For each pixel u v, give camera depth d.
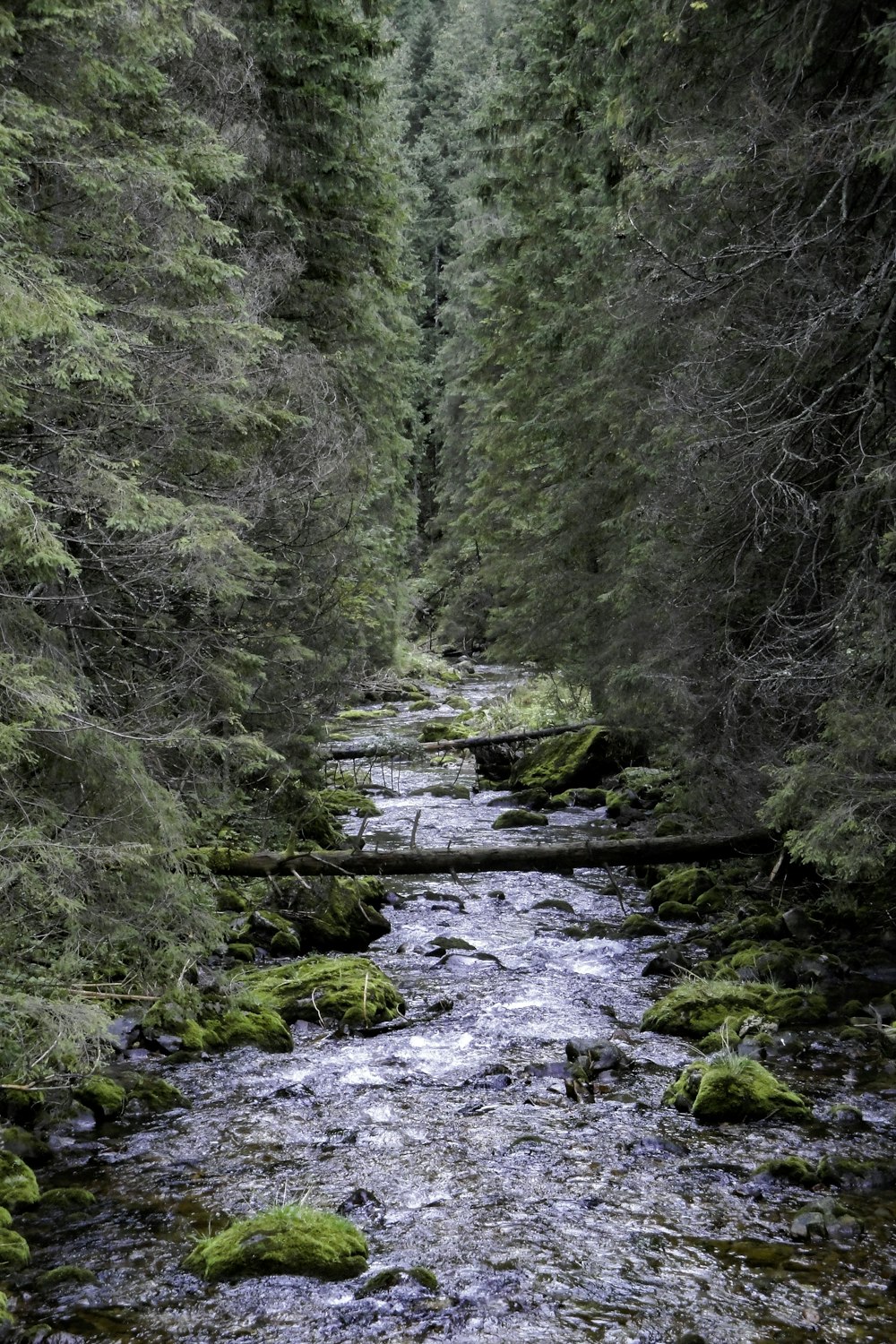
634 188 10.40
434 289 49.84
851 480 8.44
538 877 12.34
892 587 7.73
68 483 6.14
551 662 18.62
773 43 9.41
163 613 7.95
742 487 9.14
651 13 10.12
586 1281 4.59
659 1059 7.16
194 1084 6.69
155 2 6.75
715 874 11.42
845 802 7.23
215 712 8.60
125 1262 4.73
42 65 6.18
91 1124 6.09
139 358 7.05
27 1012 5.20
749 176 8.98
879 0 8.70
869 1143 5.86
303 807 11.80
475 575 30.95
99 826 5.88
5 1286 4.53
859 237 8.80
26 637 6.03
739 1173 5.55
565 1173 5.57
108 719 6.68
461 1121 6.20
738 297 9.17
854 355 8.72
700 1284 4.56
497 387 19.84
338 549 10.75
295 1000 7.99
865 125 8.22
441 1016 7.97
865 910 9.78
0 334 5.13
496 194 19.11
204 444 8.28
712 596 9.91
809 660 8.29
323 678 10.97
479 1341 4.18
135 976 7.01
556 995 8.45
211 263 7.18
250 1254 4.67
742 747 10.32
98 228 6.77
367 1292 4.49
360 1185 5.43
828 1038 7.37
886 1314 4.34
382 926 10.01
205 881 9.32
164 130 7.81
